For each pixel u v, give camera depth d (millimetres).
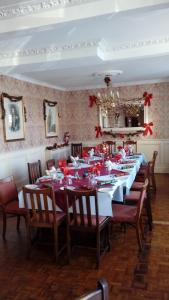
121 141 7121
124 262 2701
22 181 5402
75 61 3748
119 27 2986
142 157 5305
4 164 4836
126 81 6715
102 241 3117
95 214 2719
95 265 2670
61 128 7340
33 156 5828
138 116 6902
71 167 4297
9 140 4957
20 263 2770
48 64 3867
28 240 2824
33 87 5895
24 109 5480
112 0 2211
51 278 2480
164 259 2727
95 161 4746
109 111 7082
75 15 2320
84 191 2502
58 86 7008
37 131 6031
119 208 3064
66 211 2666
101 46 3537
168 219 3771
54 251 2795
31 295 2240
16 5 2355
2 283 2428
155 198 4723
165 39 3404
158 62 4492
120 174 3602
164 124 6730
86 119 7398
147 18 2750
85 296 872
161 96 6668
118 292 2229
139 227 2934
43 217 2770
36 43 3457
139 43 3531
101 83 6832
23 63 3826
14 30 2512
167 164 6828
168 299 2129
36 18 2436
